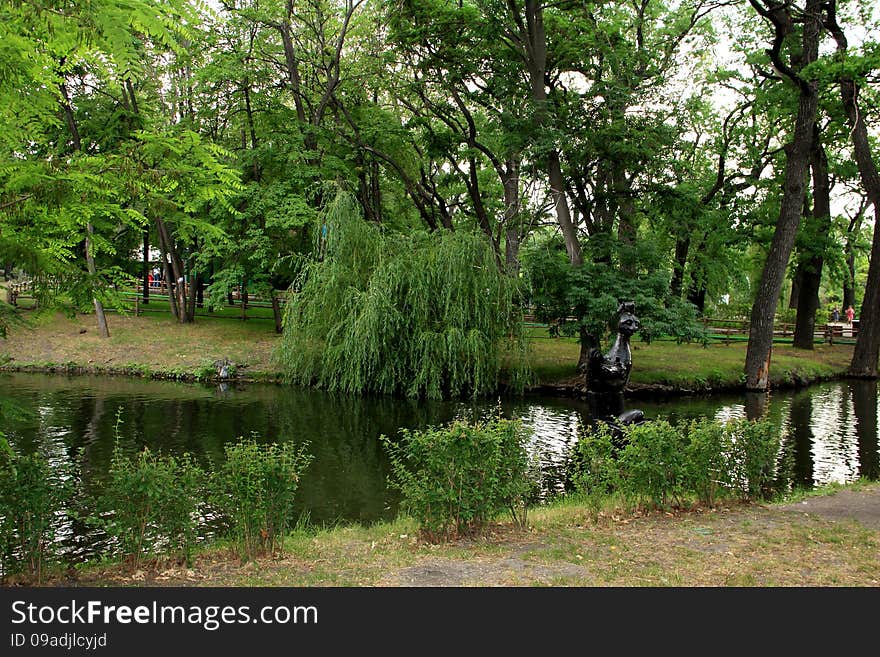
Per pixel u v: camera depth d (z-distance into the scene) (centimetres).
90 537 862
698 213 2450
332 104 2936
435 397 2070
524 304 2286
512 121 2320
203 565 654
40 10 393
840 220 3719
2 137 533
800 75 2033
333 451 1413
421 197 3188
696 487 905
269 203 2641
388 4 2466
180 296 3064
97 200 522
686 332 2231
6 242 523
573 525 805
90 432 1527
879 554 696
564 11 2575
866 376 2862
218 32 2603
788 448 1529
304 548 714
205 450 1388
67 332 2777
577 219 2683
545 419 1820
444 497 723
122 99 2419
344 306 2111
